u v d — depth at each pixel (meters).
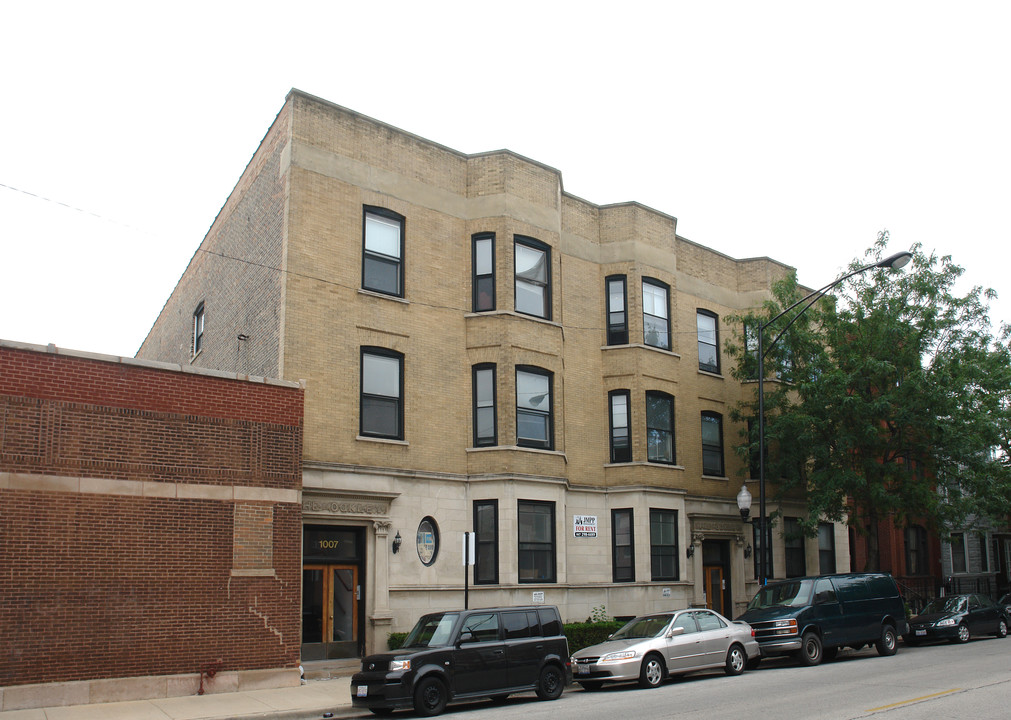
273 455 18.06
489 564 22.55
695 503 27.59
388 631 20.61
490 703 16.66
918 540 38.84
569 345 25.92
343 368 21.28
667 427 27.36
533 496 23.16
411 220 23.27
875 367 25.22
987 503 26.31
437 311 23.33
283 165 21.75
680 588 26.09
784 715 13.11
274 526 17.81
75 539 15.60
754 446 26.75
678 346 28.22
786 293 27.84
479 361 23.59
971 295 26.89
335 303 21.44
